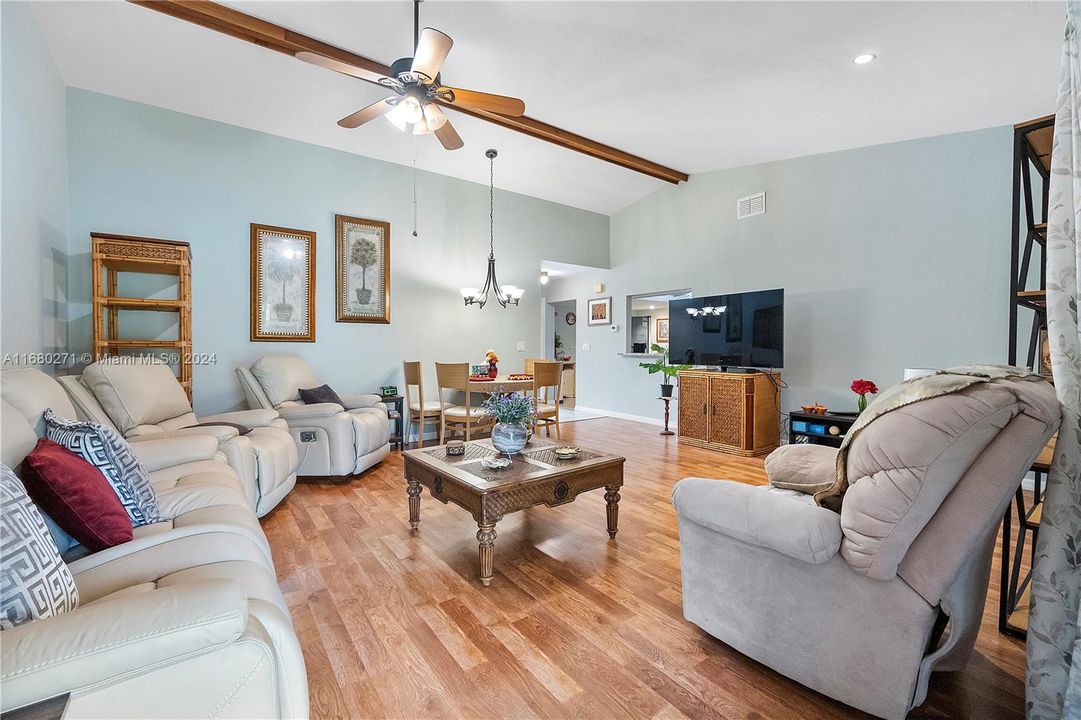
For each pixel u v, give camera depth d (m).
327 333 4.73
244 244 4.26
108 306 3.63
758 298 4.76
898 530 1.20
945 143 3.91
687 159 5.12
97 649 0.74
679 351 5.51
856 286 4.43
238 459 2.66
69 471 1.37
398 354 5.20
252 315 4.30
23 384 1.70
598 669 1.59
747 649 1.58
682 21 2.68
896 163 4.18
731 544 1.62
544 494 2.34
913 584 1.24
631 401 6.74
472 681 1.53
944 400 1.18
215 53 3.26
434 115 3.04
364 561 2.38
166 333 3.90
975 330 3.78
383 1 2.72
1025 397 1.15
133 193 3.75
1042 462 1.60
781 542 1.40
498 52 3.12
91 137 3.59
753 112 3.75
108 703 0.74
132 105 3.75
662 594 2.08
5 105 2.34
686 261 5.90
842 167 4.52
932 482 1.16
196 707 0.81
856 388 3.91
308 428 3.68
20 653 0.72
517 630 1.81
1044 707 1.28
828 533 1.33
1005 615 1.78
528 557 2.44
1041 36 2.51
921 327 4.05
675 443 5.22
